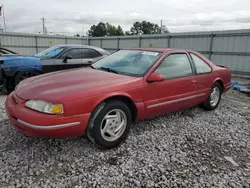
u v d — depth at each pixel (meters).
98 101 2.64
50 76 3.20
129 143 3.06
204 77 4.19
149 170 2.46
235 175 2.45
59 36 19.61
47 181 2.21
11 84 5.63
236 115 4.53
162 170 2.47
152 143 3.10
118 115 2.91
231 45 11.70
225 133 3.58
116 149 2.89
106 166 2.50
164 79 3.39
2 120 3.68
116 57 3.88
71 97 2.46
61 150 2.79
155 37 15.30
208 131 3.63
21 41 17.92
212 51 12.55
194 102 4.09
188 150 2.96
